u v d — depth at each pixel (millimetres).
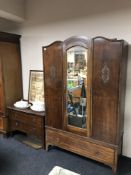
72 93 2449
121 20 2424
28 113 2973
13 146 3004
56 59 2480
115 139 2209
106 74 2135
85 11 2682
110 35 2535
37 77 3320
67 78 2443
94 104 2289
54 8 2969
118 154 2352
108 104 2191
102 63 2143
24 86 3586
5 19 3570
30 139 3238
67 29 2895
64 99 2508
